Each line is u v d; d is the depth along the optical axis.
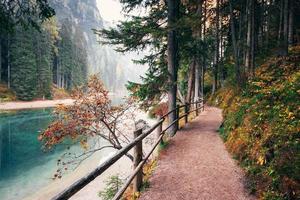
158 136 10.10
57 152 23.56
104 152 24.00
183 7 17.45
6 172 18.42
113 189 12.62
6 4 8.11
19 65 70.94
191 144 10.96
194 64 23.39
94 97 13.26
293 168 5.58
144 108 15.17
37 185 16.31
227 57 36.28
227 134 11.34
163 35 13.48
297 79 10.27
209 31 36.84
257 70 19.94
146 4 14.84
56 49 98.00
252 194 6.29
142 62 15.17
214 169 7.94
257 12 29.33
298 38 23.31
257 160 7.19
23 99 70.50
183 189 6.59
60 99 86.44
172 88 13.94
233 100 15.61
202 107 24.44
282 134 6.64
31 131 31.41
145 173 7.92
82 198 14.71
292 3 20.72
